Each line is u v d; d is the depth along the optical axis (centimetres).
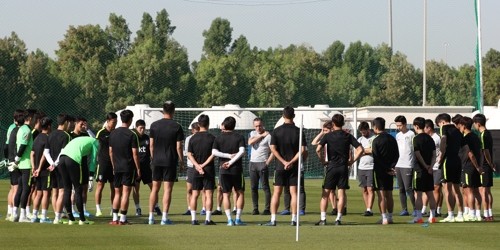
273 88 7131
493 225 2175
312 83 7369
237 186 2195
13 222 2236
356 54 8762
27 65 5712
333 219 2406
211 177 2189
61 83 5888
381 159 2227
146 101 6638
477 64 4581
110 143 2189
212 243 1759
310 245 1727
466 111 5434
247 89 7069
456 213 2602
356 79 7681
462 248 1681
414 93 8219
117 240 1811
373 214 2592
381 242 1780
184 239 1833
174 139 2186
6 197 3378
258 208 2811
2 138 5412
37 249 1664
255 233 1959
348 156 2205
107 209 2781
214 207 2872
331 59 8950
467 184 2298
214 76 6919
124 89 6444
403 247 1695
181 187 4203
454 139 2292
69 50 7444
